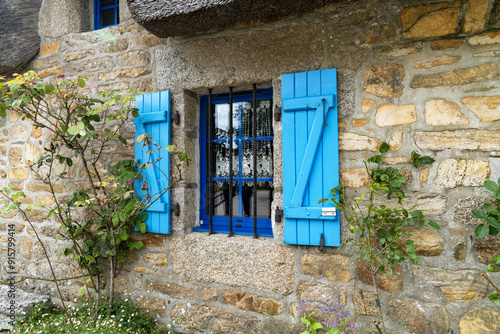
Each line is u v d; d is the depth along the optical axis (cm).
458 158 163
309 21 192
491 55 158
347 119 184
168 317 226
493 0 157
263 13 192
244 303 205
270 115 237
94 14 285
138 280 237
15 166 291
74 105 262
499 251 156
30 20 272
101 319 221
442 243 166
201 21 198
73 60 265
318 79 186
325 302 186
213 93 242
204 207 248
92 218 254
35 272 280
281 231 198
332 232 182
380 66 178
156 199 214
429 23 168
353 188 182
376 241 177
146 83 239
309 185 188
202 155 248
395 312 172
